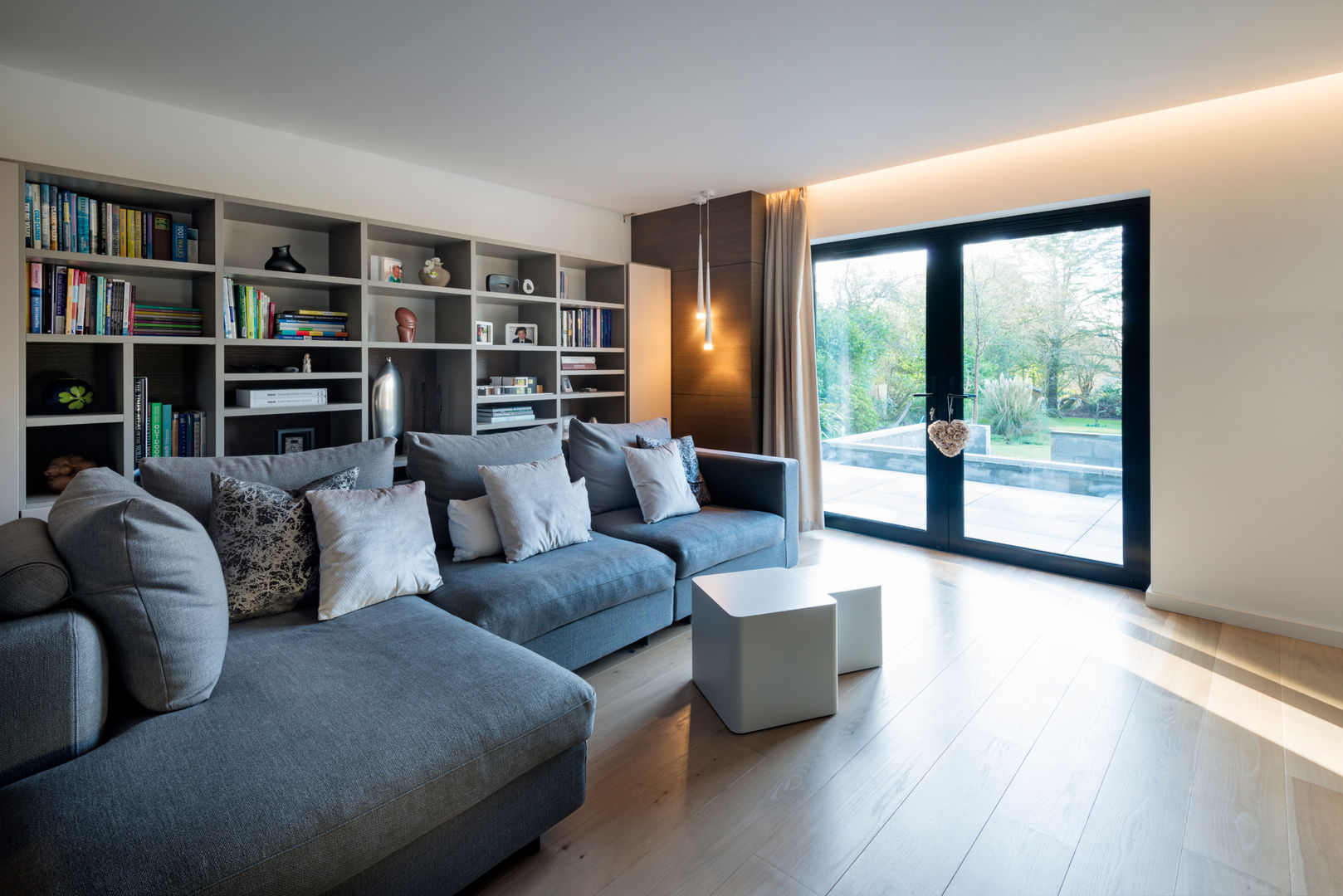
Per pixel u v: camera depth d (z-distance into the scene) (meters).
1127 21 2.31
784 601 2.29
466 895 1.51
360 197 3.71
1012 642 2.90
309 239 3.55
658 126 3.32
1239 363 3.05
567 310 4.53
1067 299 3.77
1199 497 3.18
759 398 4.73
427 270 3.81
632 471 3.41
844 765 2.01
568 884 1.55
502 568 2.50
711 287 4.79
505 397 4.13
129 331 2.78
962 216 3.90
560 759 1.65
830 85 2.84
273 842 1.12
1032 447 3.95
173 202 2.95
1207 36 2.42
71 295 2.63
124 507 1.39
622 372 4.76
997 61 2.63
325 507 2.08
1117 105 3.08
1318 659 2.72
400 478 3.64
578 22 2.31
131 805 1.13
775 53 2.55
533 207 4.58
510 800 1.53
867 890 1.53
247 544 1.97
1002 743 2.12
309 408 3.26
